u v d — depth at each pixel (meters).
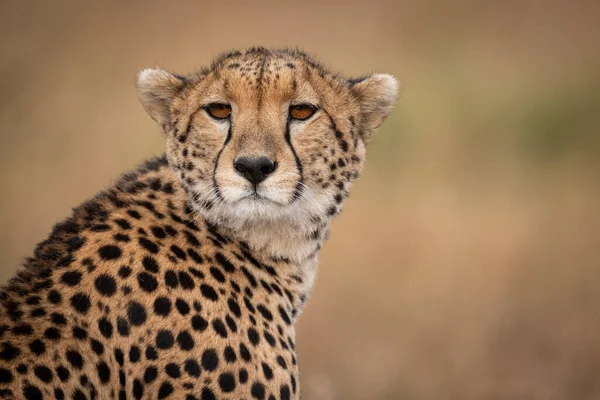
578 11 29.33
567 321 12.85
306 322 12.70
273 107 6.83
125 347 6.12
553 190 17.16
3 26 23.59
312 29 26.41
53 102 19.23
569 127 20.09
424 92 20.66
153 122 18.67
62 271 6.21
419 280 13.63
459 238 14.62
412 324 12.59
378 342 12.20
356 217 15.22
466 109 20.19
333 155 7.05
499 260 13.99
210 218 6.69
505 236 14.73
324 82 7.14
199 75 7.16
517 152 19.11
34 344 5.93
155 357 6.14
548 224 15.22
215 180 6.70
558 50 26.28
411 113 19.44
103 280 6.18
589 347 12.20
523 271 13.85
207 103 6.86
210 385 6.22
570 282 13.77
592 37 27.36
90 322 6.08
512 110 20.30
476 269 13.91
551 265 14.20
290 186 6.76
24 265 6.53
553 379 11.42
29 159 16.75
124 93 20.39
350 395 11.12
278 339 6.66
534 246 14.43
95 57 22.67
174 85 7.14
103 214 6.49
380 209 15.60
